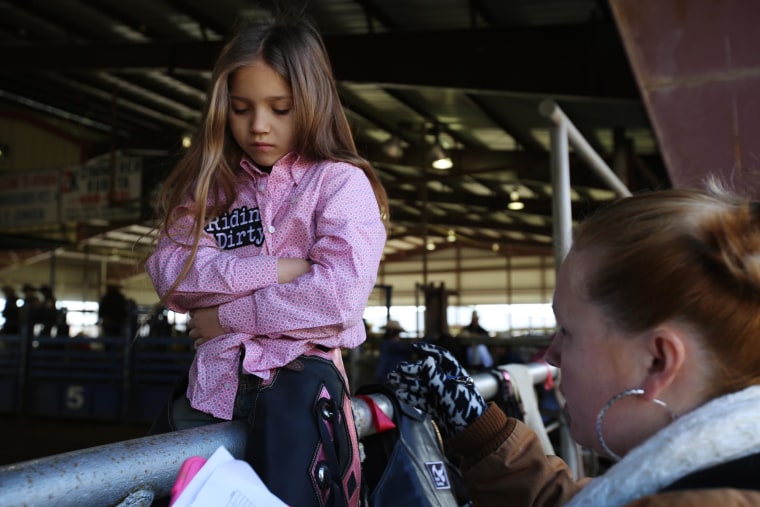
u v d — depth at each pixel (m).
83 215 11.34
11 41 10.09
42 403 8.08
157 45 8.30
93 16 8.71
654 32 2.24
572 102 6.81
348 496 0.92
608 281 0.60
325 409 0.90
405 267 25.41
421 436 1.22
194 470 0.67
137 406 7.61
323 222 0.97
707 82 2.20
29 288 10.34
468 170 10.05
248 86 0.98
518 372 1.84
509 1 6.29
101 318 9.65
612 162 7.80
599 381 0.62
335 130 1.07
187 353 7.45
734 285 0.56
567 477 1.01
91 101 11.80
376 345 6.76
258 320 0.91
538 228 16.38
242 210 1.02
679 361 0.57
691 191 0.63
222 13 7.95
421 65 6.28
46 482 0.60
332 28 7.51
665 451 0.52
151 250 1.07
